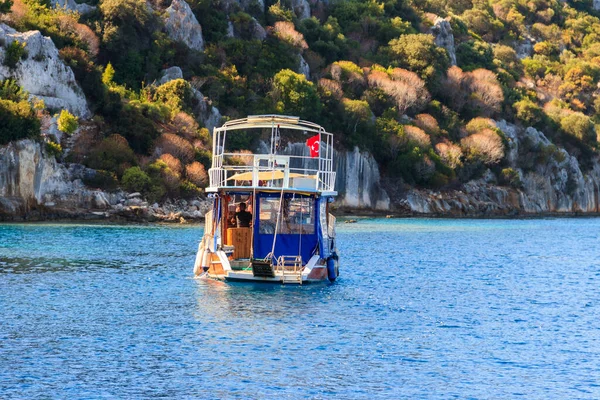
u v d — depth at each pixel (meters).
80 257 62.06
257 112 144.62
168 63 144.62
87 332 36.84
